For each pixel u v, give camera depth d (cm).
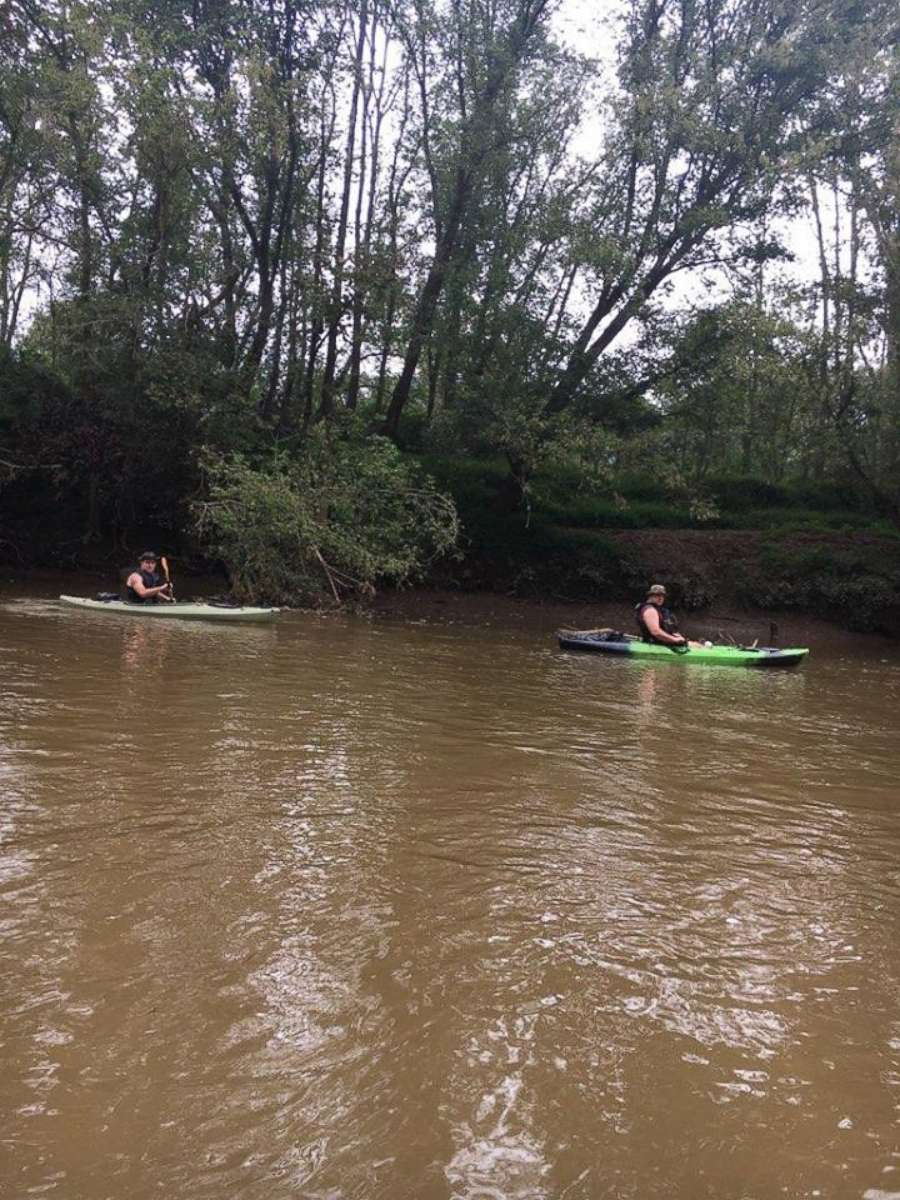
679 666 1248
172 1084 239
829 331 1891
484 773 573
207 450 1723
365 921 344
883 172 1803
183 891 361
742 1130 233
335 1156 215
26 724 613
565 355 1870
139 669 875
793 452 2669
